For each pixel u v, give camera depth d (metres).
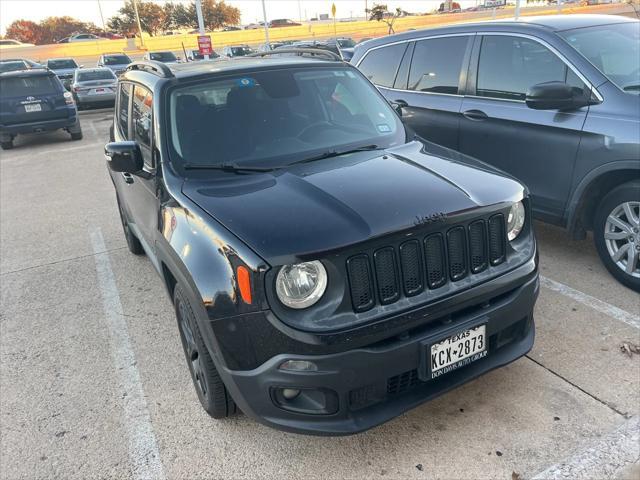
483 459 2.58
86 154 11.21
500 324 2.60
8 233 6.51
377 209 2.41
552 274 4.24
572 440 2.64
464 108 4.80
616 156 3.68
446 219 2.41
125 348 3.79
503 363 2.69
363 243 2.25
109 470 2.73
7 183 9.17
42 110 12.31
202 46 22.86
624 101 3.72
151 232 3.37
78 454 2.84
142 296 4.55
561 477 2.44
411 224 2.34
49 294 4.73
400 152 3.20
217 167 3.03
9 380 3.52
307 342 2.19
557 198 4.16
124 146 3.27
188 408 3.13
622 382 3.00
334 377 2.23
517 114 4.34
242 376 2.34
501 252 2.64
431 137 5.20
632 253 3.81
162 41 47.53
